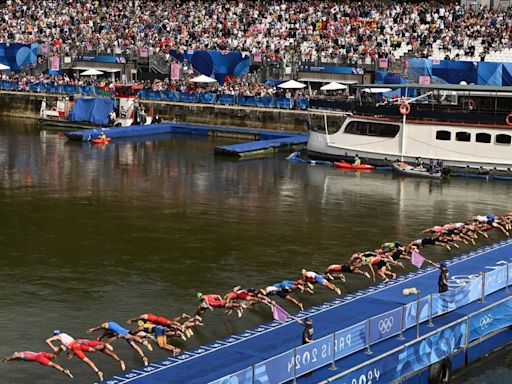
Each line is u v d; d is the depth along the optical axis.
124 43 146.25
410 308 41.22
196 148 108.12
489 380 41.75
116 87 126.56
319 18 144.38
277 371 34.38
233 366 38.03
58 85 134.62
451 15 138.25
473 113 91.25
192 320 43.41
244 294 45.66
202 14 151.75
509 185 86.75
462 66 118.69
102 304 47.81
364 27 139.00
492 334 44.78
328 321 43.69
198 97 126.00
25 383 37.59
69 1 161.62
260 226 66.56
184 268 54.94
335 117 114.50
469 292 45.38
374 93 115.94
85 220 67.25
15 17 159.00
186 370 37.66
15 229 64.06
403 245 60.44
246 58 133.75
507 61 122.56
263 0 156.62
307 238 63.16
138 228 65.06
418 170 90.38
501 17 135.25
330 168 95.25
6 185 80.62
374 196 79.25
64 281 51.72
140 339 39.88
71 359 39.91
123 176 86.75
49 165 92.19
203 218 68.75
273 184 84.38
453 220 69.75
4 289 49.94
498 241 62.28
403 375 38.47
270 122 120.56
